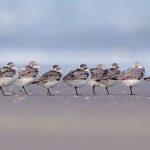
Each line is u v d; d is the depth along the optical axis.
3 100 20.53
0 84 24.88
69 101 20.06
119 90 28.61
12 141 11.00
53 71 25.38
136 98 22.30
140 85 31.50
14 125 13.05
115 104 18.75
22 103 18.94
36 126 12.91
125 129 12.55
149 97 23.20
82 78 24.92
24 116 14.79
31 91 27.62
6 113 15.50
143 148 10.44
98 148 10.41
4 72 24.72
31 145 10.64
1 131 12.14
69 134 11.82
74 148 10.41
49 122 13.59
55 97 22.80
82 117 14.62
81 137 11.49
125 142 10.97
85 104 18.67
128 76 25.41
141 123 13.51
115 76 25.89
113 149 10.33
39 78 25.50
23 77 25.56
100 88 29.59
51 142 10.93
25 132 12.03
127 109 16.83
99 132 12.09
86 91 27.80
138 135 11.75
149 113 15.68
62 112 15.89
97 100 20.73
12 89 28.62
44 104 18.59
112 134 11.86
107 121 13.85
